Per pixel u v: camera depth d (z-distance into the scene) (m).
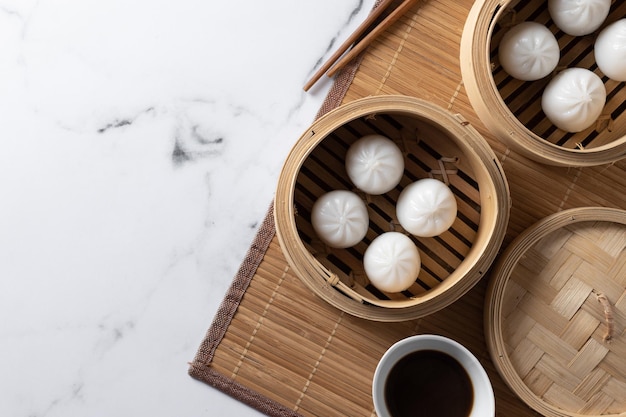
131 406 0.79
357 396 0.78
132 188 0.80
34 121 0.80
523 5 0.76
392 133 0.76
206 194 0.80
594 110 0.74
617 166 0.78
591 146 0.76
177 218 0.80
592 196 0.78
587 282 0.75
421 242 0.77
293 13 0.79
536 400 0.74
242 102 0.80
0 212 0.80
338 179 0.76
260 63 0.79
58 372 0.80
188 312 0.80
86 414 0.80
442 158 0.76
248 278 0.78
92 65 0.79
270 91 0.79
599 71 0.77
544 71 0.74
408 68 0.78
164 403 0.79
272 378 0.78
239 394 0.78
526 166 0.78
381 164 0.72
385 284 0.73
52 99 0.80
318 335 0.78
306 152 0.70
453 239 0.76
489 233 0.71
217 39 0.79
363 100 0.73
